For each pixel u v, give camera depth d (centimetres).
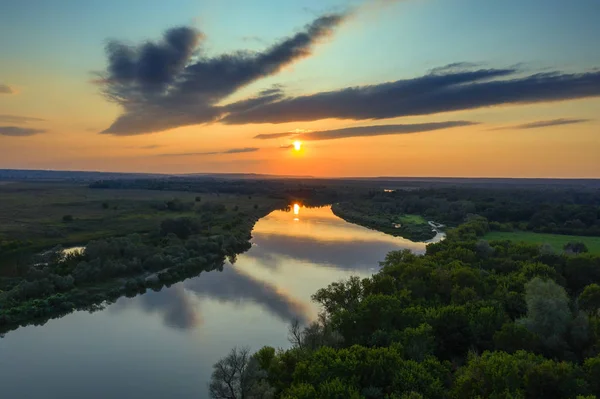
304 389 3578
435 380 3781
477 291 6538
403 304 5975
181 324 6975
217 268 10688
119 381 5244
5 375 5375
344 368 3897
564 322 4947
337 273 10131
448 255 8775
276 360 4700
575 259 8025
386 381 3872
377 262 11269
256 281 9456
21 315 6975
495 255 9425
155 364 5653
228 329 6775
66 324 6962
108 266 9269
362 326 5294
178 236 13538
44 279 8025
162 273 9544
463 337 5066
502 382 3572
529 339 4647
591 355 4522
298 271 10331
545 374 3662
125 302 8056
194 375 5378
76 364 5653
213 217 17450
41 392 4994
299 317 7269
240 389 4191
